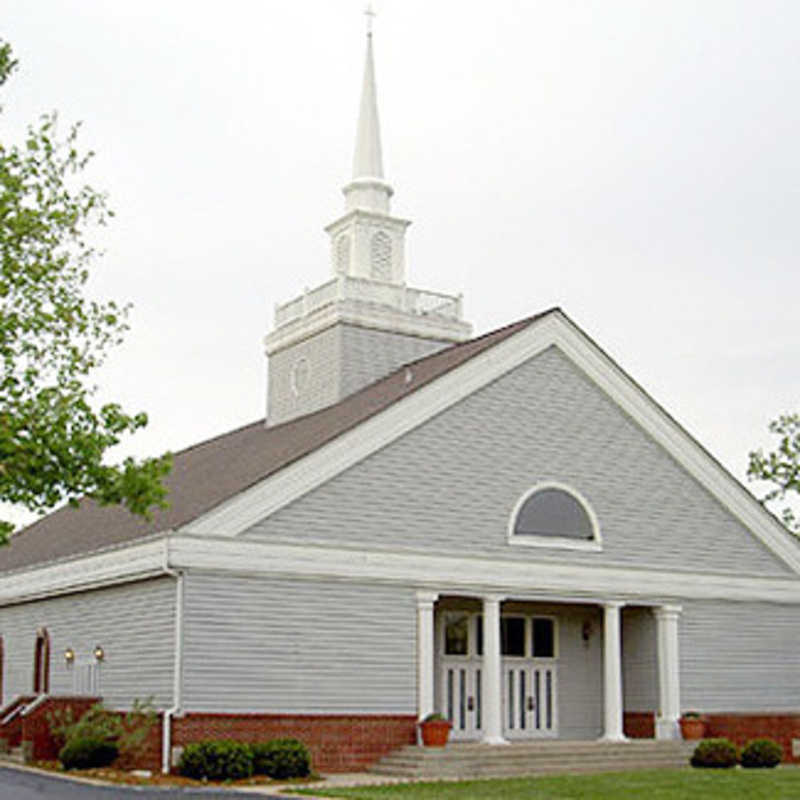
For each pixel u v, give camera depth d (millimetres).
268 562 26328
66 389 20031
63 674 30859
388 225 37031
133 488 20312
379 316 35656
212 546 25766
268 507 26641
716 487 34000
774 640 34438
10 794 20953
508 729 31609
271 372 38781
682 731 31188
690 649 32625
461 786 23359
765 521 34781
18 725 30188
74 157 20875
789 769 28406
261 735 25641
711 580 33219
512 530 29969
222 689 25391
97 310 20734
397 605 27969
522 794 21859
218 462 35438
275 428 37469
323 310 35781
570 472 31438
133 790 21953
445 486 29203
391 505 28281
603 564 31297
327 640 26844
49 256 20531
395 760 26578
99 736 26172
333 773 26266
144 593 27016
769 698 33906
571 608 33438
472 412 30047
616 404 32688
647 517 32594
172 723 24750
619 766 28531
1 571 36062
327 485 27516
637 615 33625
